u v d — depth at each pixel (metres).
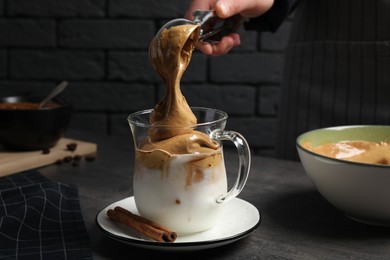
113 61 1.67
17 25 1.67
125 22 1.65
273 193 0.90
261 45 1.63
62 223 0.79
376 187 0.73
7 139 1.05
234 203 0.80
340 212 0.83
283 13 1.08
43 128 1.05
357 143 0.88
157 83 1.68
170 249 0.69
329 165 0.75
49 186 0.85
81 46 1.67
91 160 1.06
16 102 1.15
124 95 1.69
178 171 0.71
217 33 1.00
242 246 0.73
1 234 0.75
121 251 0.72
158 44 0.73
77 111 1.71
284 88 1.22
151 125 0.72
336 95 1.13
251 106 1.67
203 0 0.99
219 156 0.73
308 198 0.88
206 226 0.73
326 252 0.72
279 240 0.75
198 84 1.66
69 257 0.70
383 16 1.08
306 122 1.17
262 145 1.68
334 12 1.12
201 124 0.72
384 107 1.10
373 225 0.79
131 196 0.89
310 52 1.15
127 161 1.06
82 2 1.64
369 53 1.09
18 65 1.69
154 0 1.63
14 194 0.86
